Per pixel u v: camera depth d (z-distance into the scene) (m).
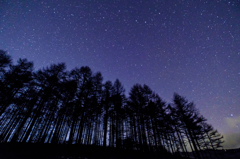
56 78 15.07
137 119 16.06
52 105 14.01
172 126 18.61
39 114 13.52
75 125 12.72
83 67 15.62
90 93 14.43
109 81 18.14
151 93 17.92
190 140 16.97
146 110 16.27
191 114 16.92
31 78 14.76
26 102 14.51
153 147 15.20
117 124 16.16
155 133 15.66
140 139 14.00
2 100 13.24
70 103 12.81
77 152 9.73
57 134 12.83
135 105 16.45
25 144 10.22
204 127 23.17
